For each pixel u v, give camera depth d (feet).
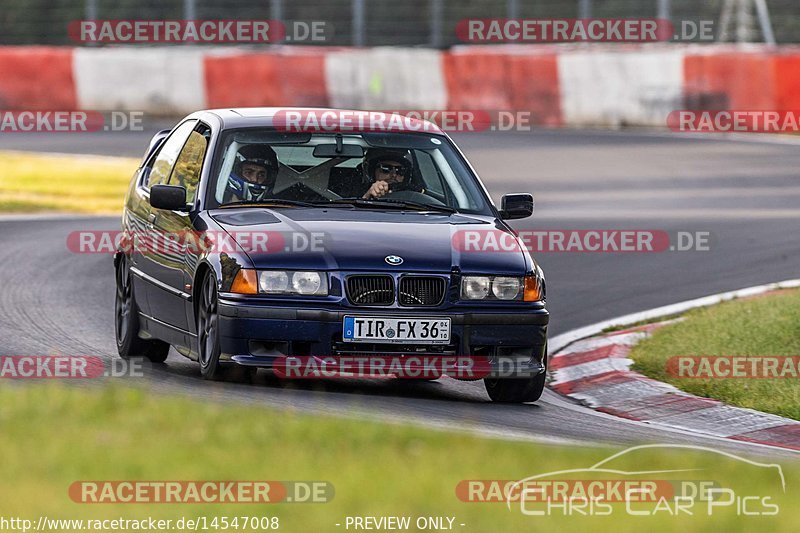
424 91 315.78
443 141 98.53
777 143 280.10
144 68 319.06
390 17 359.46
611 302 132.77
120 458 54.24
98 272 141.18
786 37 331.57
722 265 152.56
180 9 346.13
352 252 84.17
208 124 97.45
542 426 78.69
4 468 52.37
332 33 360.07
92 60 318.45
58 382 81.30
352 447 57.62
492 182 219.82
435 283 84.48
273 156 93.61
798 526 47.93
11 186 210.18
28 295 126.11
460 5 352.69
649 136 293.02
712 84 299.38
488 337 84.89
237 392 80.28
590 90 309.83
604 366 105.81
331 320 82.33
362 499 48.85
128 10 348.18
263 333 81.97
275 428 60.85
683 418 90.89
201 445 57.11
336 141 95.61
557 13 341.00
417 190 94.48
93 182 218.38
